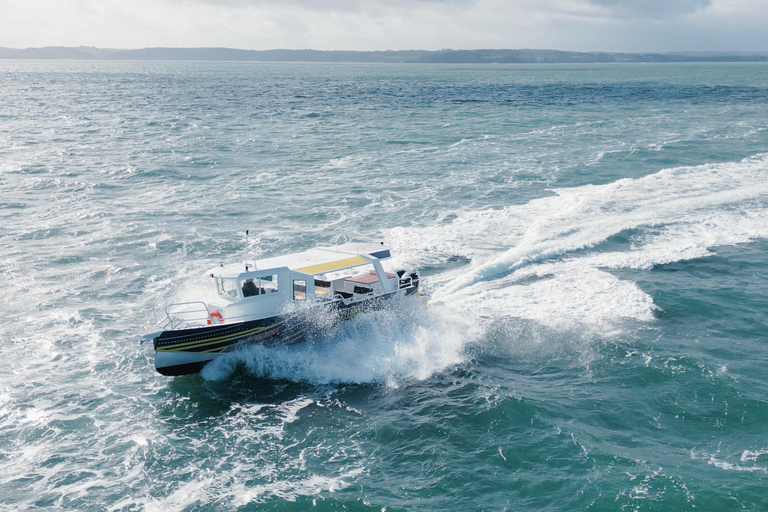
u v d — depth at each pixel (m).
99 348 19.53
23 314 21.72
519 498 13.05
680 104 93.38
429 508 12.80
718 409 16.12
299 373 18.27
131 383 17.64
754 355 18.86
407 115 83.38
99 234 30.45
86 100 115.19
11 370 18.09
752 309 21.84
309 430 15.51
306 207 35.41
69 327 20.86
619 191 35.91
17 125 72.88
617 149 49.97
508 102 104.75
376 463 14.24
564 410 16.16
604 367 18.27
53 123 75.19
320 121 76.69
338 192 38.72
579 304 22.25
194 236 30.25
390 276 21.45
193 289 23.80
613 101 102.31
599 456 14.24
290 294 19.14
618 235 28.73
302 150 54.12
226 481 13.65
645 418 15.81
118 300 23.08
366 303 20.06
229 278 18.41
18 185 40.19
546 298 22.80
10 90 147.00
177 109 95.00
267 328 18.42
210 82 197.12
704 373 17.77
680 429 15.37
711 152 47.09
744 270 25.09
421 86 168.88
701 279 24.28
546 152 50.22
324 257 20.66
